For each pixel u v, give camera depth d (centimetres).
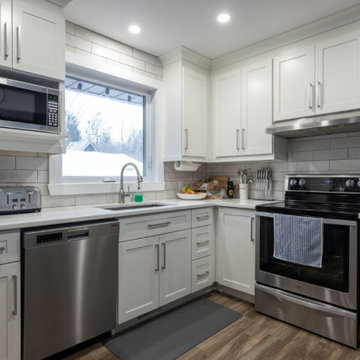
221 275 263
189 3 203
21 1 174
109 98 268
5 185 197
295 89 242
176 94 283
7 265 145
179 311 230
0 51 166
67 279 165
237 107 284
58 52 190
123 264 195
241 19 224
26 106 174
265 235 226
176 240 231
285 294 212
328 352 177
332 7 207
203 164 340
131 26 235
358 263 181
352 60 211
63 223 166
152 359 170
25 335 151
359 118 193
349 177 227
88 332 176
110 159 267
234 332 199
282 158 269
